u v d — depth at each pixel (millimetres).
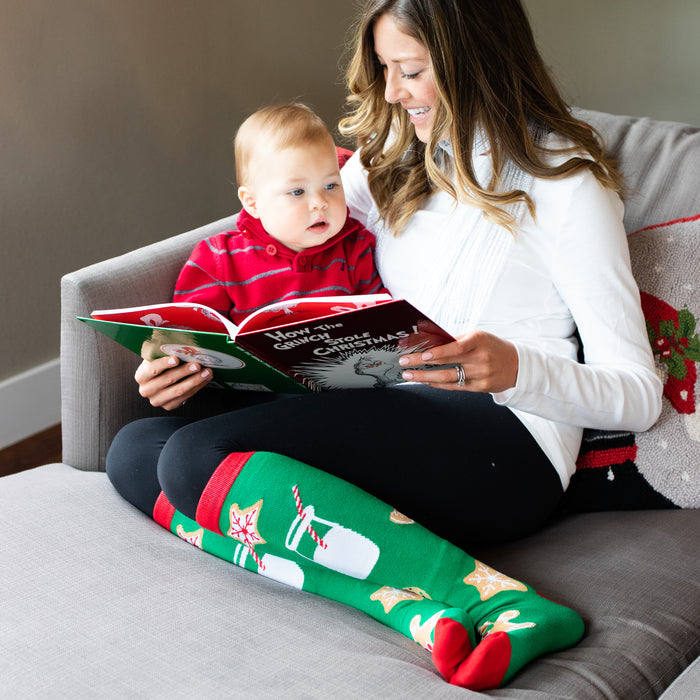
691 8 3832
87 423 1419
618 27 3900
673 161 1471
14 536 1181
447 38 1206
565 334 1288
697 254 1321
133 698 900
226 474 1101
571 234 1231
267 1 2723
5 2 2023
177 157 2570
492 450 1187
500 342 1099
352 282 1448
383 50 1269
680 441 1260
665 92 3832
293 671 931
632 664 979
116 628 1007
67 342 1391
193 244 1506
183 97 2533
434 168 1293
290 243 1419
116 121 2357
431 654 1006
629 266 1234
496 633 968
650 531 1208
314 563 1088
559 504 1320
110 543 1178
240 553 1160
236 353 1112
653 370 1221
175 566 1139
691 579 1105
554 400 1150
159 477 1163
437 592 1060
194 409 1506
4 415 2264
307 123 1385
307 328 991
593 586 1102
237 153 1435
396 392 1207
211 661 950
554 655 1005
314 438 1144
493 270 1268
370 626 1051
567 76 3869
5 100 2082
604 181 1257
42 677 935
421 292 1338
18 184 2160
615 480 1285
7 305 2221
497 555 1205
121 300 1385
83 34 2211
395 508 1160
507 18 1251
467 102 1239
